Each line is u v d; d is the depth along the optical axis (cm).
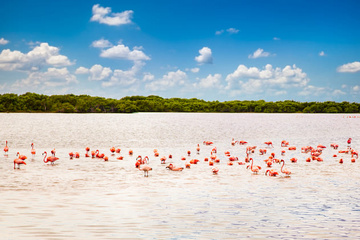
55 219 1455
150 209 1614
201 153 3806
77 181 2220
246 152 3750
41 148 4125
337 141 5391
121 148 4203
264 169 2761
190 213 1556
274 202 1742
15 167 2719
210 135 6122
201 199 1791
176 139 5350
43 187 2031
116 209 1609
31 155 3469
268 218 1494
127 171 2616
